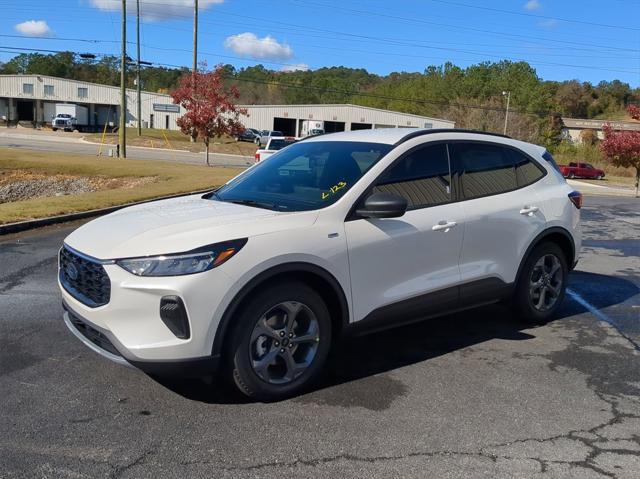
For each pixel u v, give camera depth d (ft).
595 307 20.97
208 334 11.53
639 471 10.32
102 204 43.73
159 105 211.82
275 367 12.90
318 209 13.25
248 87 410.72
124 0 106.93
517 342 16.98
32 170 82.99
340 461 10.43
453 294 15.44
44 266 25.52
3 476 9.71
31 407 12.21
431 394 13.29
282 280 12.48
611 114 456.45
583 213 56.08
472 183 16.26
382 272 13.91
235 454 10.59
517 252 17.08
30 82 258.57
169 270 11.32
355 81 447.83
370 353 15.80
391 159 14.52
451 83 350.23
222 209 13.61
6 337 16.39
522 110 299.99
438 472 10.16
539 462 10.55
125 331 11.43
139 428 11.43
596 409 12.75
